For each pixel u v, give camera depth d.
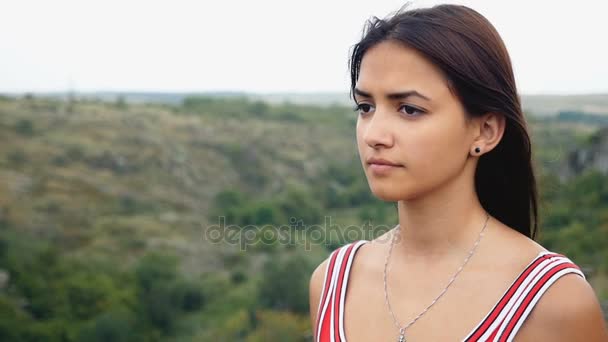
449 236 1.65
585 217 28.89
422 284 1.66
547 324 1.48
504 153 1.69
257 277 49.44
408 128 1.51
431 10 1.55
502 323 1.50
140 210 63.69
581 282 1.51
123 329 44.16
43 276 48.38
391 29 1.55
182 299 48.41
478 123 1.57
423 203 1.65
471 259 1.62
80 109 88.25
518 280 1.53
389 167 1.53
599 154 36.03
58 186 64.81
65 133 77.94
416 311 1.62
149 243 56.47
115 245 54.31
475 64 1.50
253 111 105.94
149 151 77.38
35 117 82.31
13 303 44.03
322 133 94.94
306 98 129.88
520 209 1.78
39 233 54.75
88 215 61.38
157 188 70.19
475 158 1.65
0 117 78.44
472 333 1.51
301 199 60.94
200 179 73.62
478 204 1.69
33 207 59.91
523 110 1.67
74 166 70.44
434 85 1.50
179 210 65.94
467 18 1.54
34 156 70.56
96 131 81.12
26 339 40.88
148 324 46.31
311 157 81.50
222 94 137.12
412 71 1.50
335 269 1.88
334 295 1.82
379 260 1.80
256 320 41.66
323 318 1.80
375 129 1.53
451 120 1.52
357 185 67.50
